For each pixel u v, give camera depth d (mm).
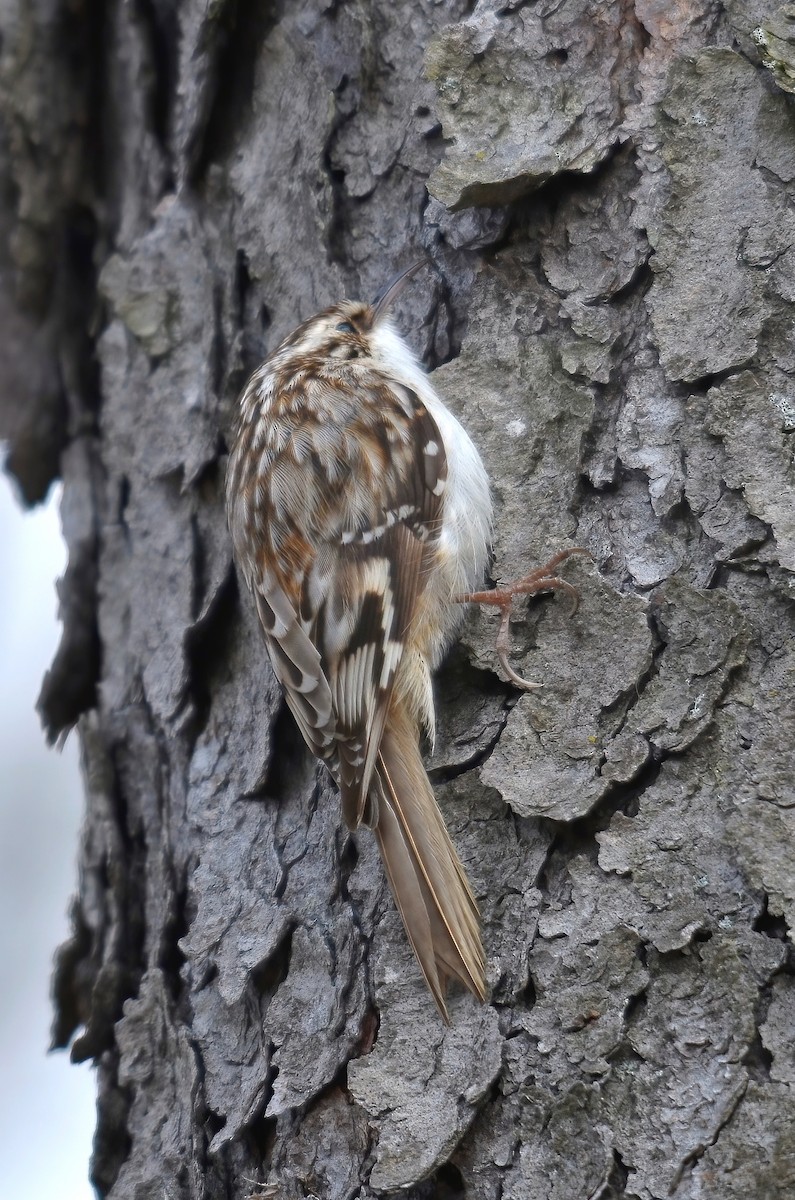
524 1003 4414
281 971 4922
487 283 5266
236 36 5949
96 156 6723
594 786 4492
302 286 5730
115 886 5625
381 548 5410
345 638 5395
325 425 5582
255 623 5613
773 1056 4055
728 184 4855
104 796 5773
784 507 4504
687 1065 4137
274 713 5363
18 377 6664
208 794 5406
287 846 5129
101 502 6320
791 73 4785
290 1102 4605
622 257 5012
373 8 5680
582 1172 4160
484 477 5023
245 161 5965
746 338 4691
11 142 6633
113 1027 5457
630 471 4824
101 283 6270
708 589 4535
